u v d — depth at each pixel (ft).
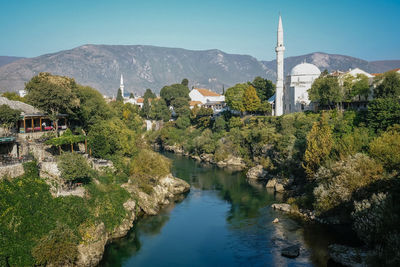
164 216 202.90
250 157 370.53
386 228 121.90
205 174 329.11
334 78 310.45
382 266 114.83
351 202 163.53
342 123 258.98
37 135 217.15
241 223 187.73
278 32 401.08
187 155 454.81
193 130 518.37
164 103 593.42
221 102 625.41
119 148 234.99
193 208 218.79
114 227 166.09
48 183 156.76
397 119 230.48
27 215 132.87
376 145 175.73
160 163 250.37
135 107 591.37
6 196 133.49
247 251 152.25
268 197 238.89
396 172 156.56
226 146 396.78
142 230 179.93
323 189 180.04
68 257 127.95
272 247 155.12
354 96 304.30
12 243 120.16
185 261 144.36
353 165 169.89
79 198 156.97
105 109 288.71
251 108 453.17
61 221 139.64
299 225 178.70
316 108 355.77
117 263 143.13
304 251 148.56
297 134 296.51
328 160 198.39
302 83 383.04
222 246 158.61
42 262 121.39
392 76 259.80
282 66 405.59
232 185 281.74
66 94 221.66
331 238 159.33
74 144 236.02
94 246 141.59
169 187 253.65
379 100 243.60
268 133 342.85
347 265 130.52
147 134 527.81
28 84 236.63
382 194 135.23
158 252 153.38
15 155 179.32
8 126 196.24
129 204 186.39
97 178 190.19
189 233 175.42
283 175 261.24
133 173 230.48
